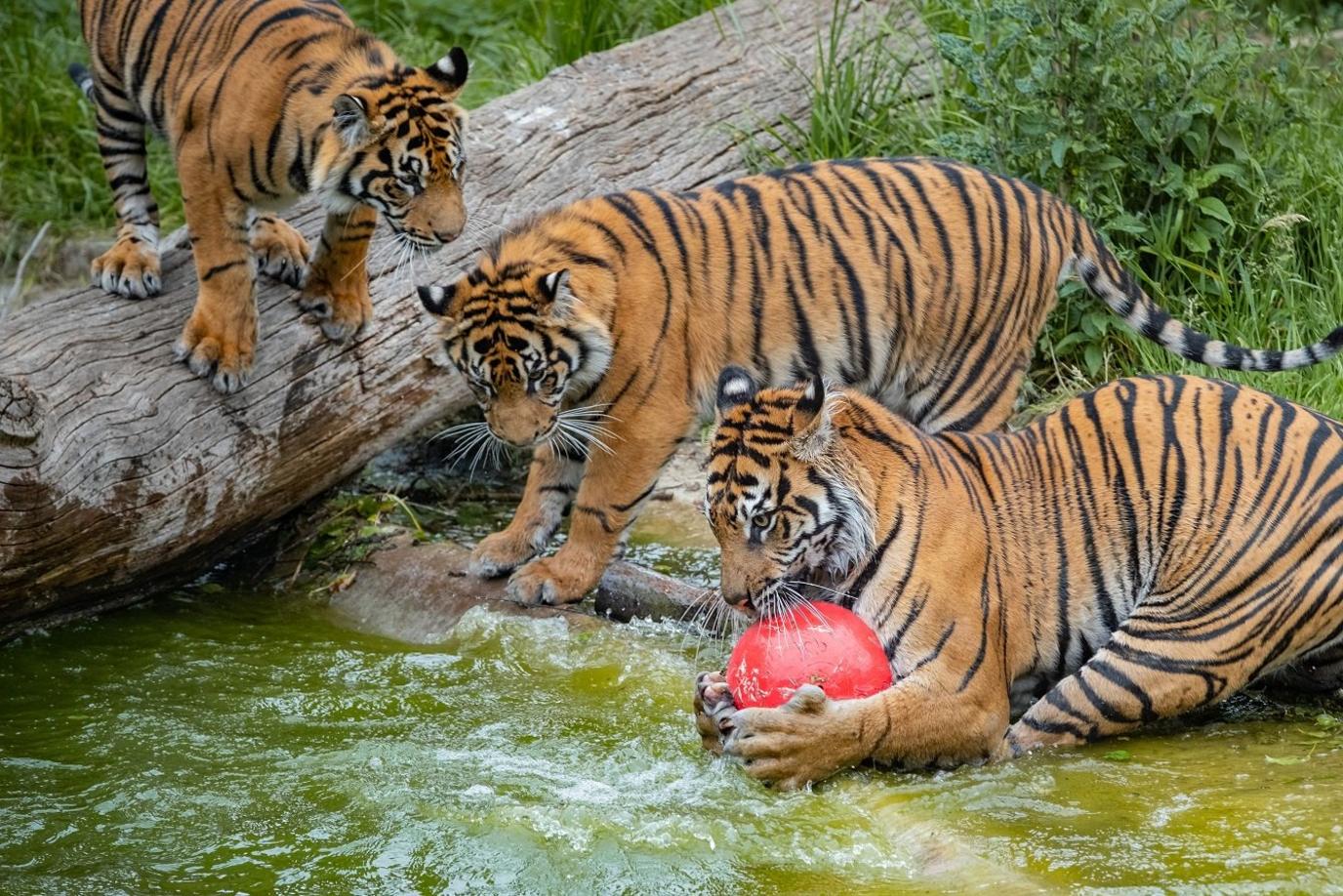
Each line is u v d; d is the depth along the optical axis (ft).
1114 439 28.09
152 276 35.78
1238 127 42.83
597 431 33.09
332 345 36.65
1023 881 22.81
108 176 38.27
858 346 34.60
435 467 44.19
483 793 26.61
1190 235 42.55
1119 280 35.47
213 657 33.35
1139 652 27.12
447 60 33.99
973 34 43.42
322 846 25.21
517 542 35.83
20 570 31.86
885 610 26.27
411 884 24.11
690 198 34.40
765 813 25.49
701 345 33.65
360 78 33.12
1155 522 27.53
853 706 25.53
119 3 36.50
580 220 33.24
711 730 26.68
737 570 26.53
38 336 33.53
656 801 26.12
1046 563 27.73
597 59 48.75
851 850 24.41
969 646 26.20
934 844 24.20
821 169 35.29
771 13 52.44
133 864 24.79
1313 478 27.09
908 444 26.99
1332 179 42.91
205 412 34.35
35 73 58.34
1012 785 25.94
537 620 33.65
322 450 36.99
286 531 39.22
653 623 34.04
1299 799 24.85
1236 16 43.19
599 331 31.94
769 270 33.99
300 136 32.99
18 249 55.01
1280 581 26.84
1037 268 35.19
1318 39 47.19
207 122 33.45
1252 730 28.04
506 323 31.40
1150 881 22.53
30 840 25.54
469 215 41.55
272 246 36.91
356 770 27.66
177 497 33.83
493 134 44.39
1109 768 26.50
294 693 31.32
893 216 34.63
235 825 25.96
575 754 28.02
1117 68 42.63
